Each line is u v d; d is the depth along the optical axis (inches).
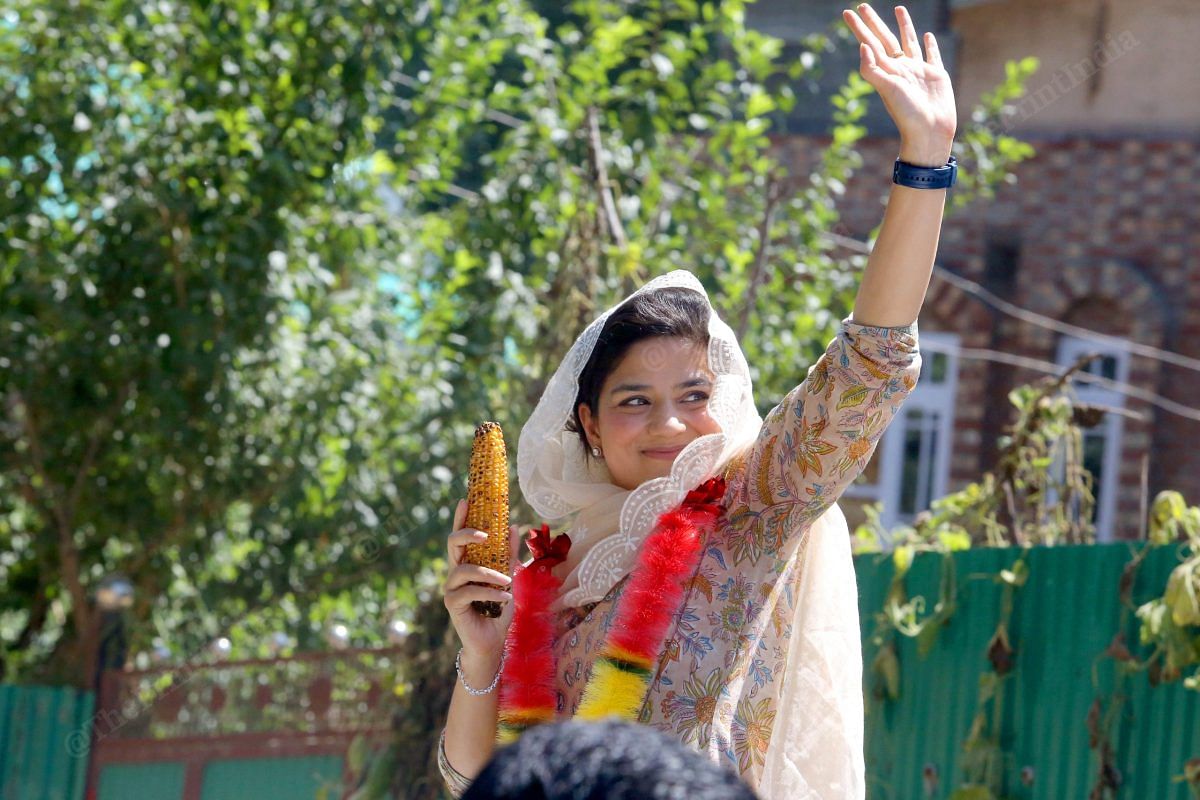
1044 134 804.0
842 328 167.9
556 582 188.4
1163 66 788.6
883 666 341.1
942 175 162.4
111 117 589.9
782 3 823.1
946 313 811.4
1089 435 784.9
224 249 584.4
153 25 593.9
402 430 626.8
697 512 177.3
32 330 592.4
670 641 172.1
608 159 555.8
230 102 591.2
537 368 411.8
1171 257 784.9
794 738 180.1
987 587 315.6
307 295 594.2
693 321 187.0
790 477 174.7
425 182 649.6
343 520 601.3
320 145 597.6
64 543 636.1
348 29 596.1
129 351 581.9
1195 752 260.7
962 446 800.9
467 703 183.3
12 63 598.9
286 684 541.0
